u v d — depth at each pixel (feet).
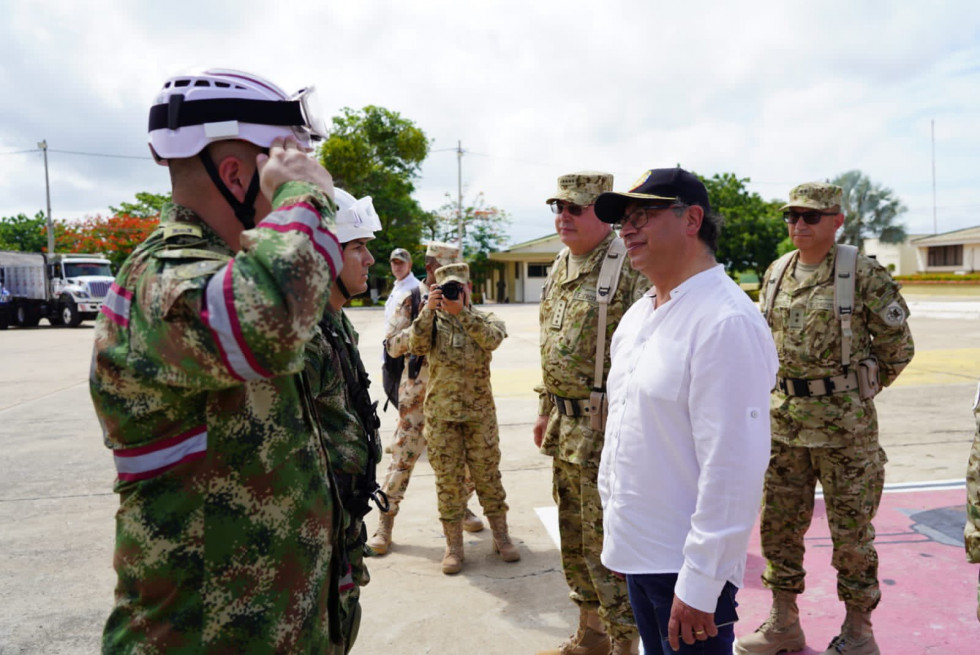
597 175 8.80
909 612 10.43
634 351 6.43
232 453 4.11
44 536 14.33
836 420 9.29
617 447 6.38
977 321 62.64
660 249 6.17
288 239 3.79
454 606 11.15
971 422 22.70
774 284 10.16
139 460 4.12
